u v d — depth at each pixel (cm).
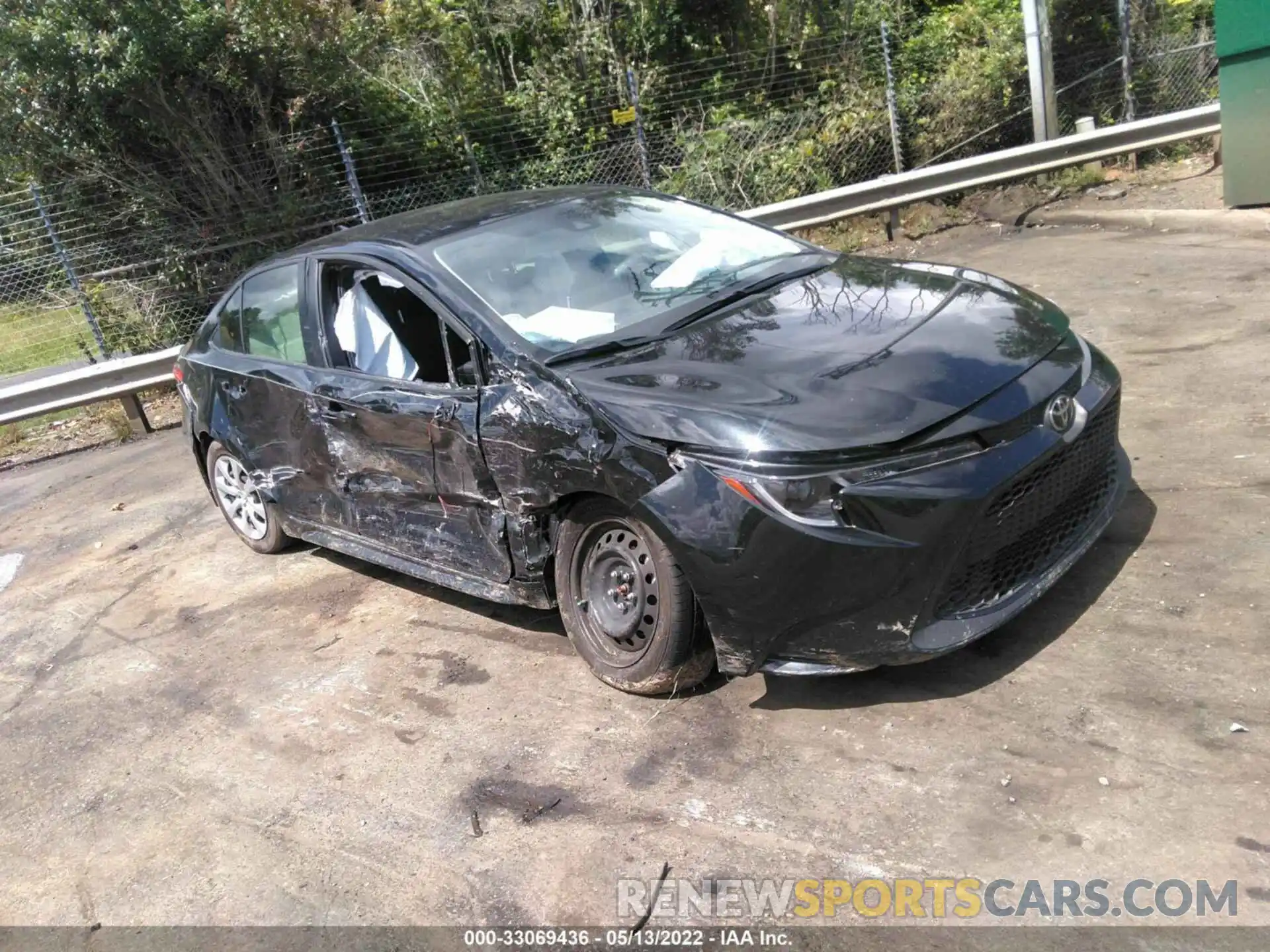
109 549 649
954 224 1055
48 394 901
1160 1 1257
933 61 1297
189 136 1134
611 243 441
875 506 297
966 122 1227
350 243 468
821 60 1293
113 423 945
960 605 319
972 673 339
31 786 404
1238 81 811
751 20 1352
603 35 1320
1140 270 761
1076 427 329
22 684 491
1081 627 349
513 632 437
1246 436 455
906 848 276
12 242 1099
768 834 292
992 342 342
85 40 1083
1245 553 369
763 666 323
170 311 1139
